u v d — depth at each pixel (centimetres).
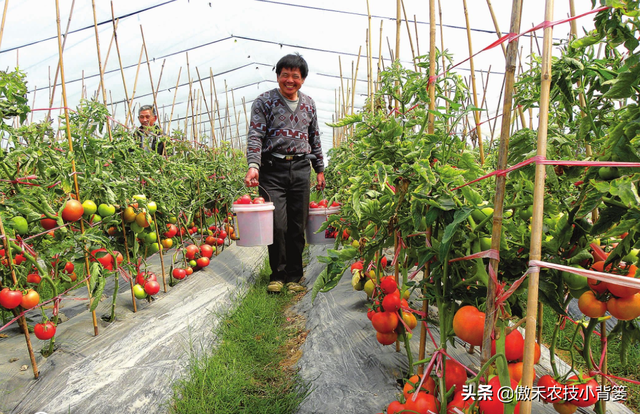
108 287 353
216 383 191
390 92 167
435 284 122
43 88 675
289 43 752
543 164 83
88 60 635
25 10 469
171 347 224
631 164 76
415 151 125
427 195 119
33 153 187
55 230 200
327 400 174
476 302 118
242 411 174
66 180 199
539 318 156
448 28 586
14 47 539
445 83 166
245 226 319
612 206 100
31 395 171
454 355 184
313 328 260
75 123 238
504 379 98
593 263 116
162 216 305
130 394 179
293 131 339
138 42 633
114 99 846
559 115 142
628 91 96
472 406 105
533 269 85
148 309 275
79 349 208
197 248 384
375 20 630
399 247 146
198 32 666
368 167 125
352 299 273
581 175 116
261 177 350
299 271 372
